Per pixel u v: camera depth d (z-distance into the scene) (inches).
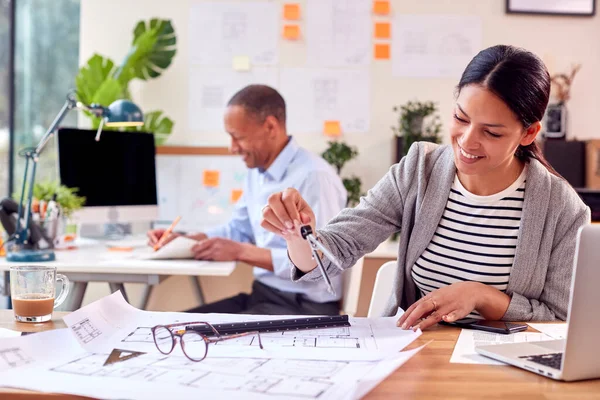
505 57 48.1
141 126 126.3
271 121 97.3
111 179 113.5
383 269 66.7
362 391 32.5
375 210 59.7
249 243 101.5
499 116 47.6
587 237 34.3
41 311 48.9
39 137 139.1
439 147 60.4
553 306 53.8
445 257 57.6
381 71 131.3
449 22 130.7
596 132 132.5
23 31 138.3
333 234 56.6
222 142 132.7
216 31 131.6
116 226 125.5
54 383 33.6
